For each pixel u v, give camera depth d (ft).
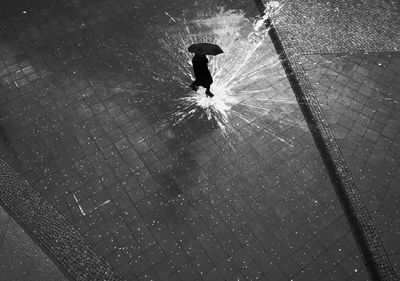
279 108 25.59
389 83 26.86
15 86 27.07
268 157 23.15
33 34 30.60
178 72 28.04
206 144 23.85
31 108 25.80
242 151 23.47
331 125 24.49
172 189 21.90
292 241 19.79
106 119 25.20
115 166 22.94
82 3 33.24
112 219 20.76
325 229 20.17
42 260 19.17
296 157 23.11
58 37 30.37
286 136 24.12
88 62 28.60
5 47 29.63
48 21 31.63
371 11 31.76
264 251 19.48
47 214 20.93
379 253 19.22
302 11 31.94
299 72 27.45
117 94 26.58
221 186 21.97
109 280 18.63
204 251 19.56
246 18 31.86
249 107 25.73
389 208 20.84
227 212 20.93
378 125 24.49
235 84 27.09
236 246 19.69
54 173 22.65
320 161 22.91
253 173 22.48
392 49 29.01
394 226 20.18
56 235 20.12
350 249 19.44
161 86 27.09
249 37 30.32
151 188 21.98
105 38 30.30
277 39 29.84
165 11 32.50
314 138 24.00
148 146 23.82
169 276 18.78
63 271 18.86
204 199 21.45
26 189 21.93
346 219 20.54
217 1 33.19
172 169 22.76
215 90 26.76
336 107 25.43
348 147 23.41
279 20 31.19
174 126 24.77
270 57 28.81
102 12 32.37
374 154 23.08
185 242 19.88
